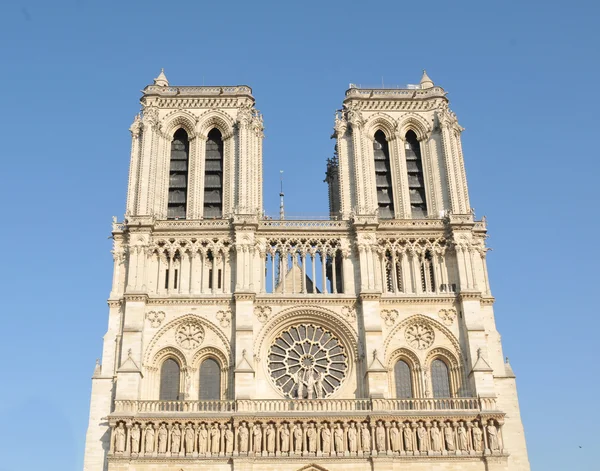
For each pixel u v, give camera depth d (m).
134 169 102.06
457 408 88.44
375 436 85.62
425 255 99.31
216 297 94.19
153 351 92.00
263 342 93.25
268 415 85.75
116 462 82.94
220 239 97.62
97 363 91.62
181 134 108.19
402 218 101.69
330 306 94.94
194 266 96.44
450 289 97.12
